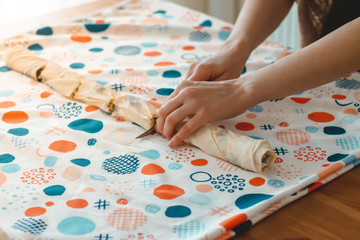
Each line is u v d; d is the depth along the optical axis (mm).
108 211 650
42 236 604
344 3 979
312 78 728
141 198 675
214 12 2166
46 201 669
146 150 786
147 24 1229
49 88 978
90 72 1023
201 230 615
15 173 728
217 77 891
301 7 1038
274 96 753
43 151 777
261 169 714
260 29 959
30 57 1032
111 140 812
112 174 728
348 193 697
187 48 1144
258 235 624
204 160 760
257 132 830
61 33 1213
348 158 741
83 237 604
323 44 721
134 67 1056
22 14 1630
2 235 599
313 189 699
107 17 1314
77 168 734
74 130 833
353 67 716
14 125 851
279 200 665
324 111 885
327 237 617
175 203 666
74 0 1670
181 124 805
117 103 880
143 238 604
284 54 1094
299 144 792
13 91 961
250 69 1034
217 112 763
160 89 961
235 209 652
